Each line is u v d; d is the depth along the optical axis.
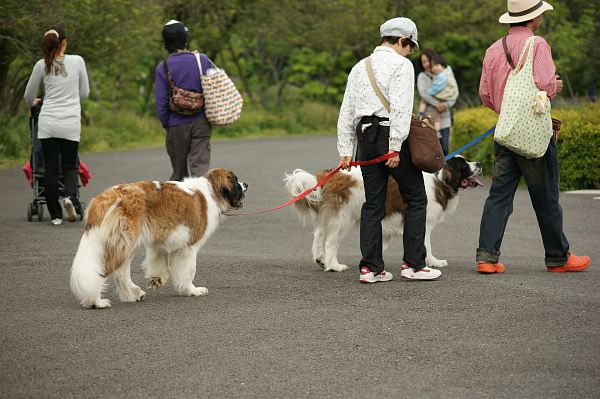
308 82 43.94
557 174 8.39
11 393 5.09
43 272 8.67
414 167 7.92
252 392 5.08
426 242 9.01
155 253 7.70
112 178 17.94
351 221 8.86
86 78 11.73
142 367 5.55
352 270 8.84
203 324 6.60
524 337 6.15
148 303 7.37
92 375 5.40
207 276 8.51
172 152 10.39
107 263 7.05
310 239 10.89
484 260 8.41
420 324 6.53
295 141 31.39
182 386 5.19
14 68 28.05
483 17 40.47
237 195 7.98
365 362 5.63
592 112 15.31
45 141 11.57
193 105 10.18
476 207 13.42
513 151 8.14
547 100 8.05
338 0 38.88
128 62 28.92
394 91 7.66
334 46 41.47
